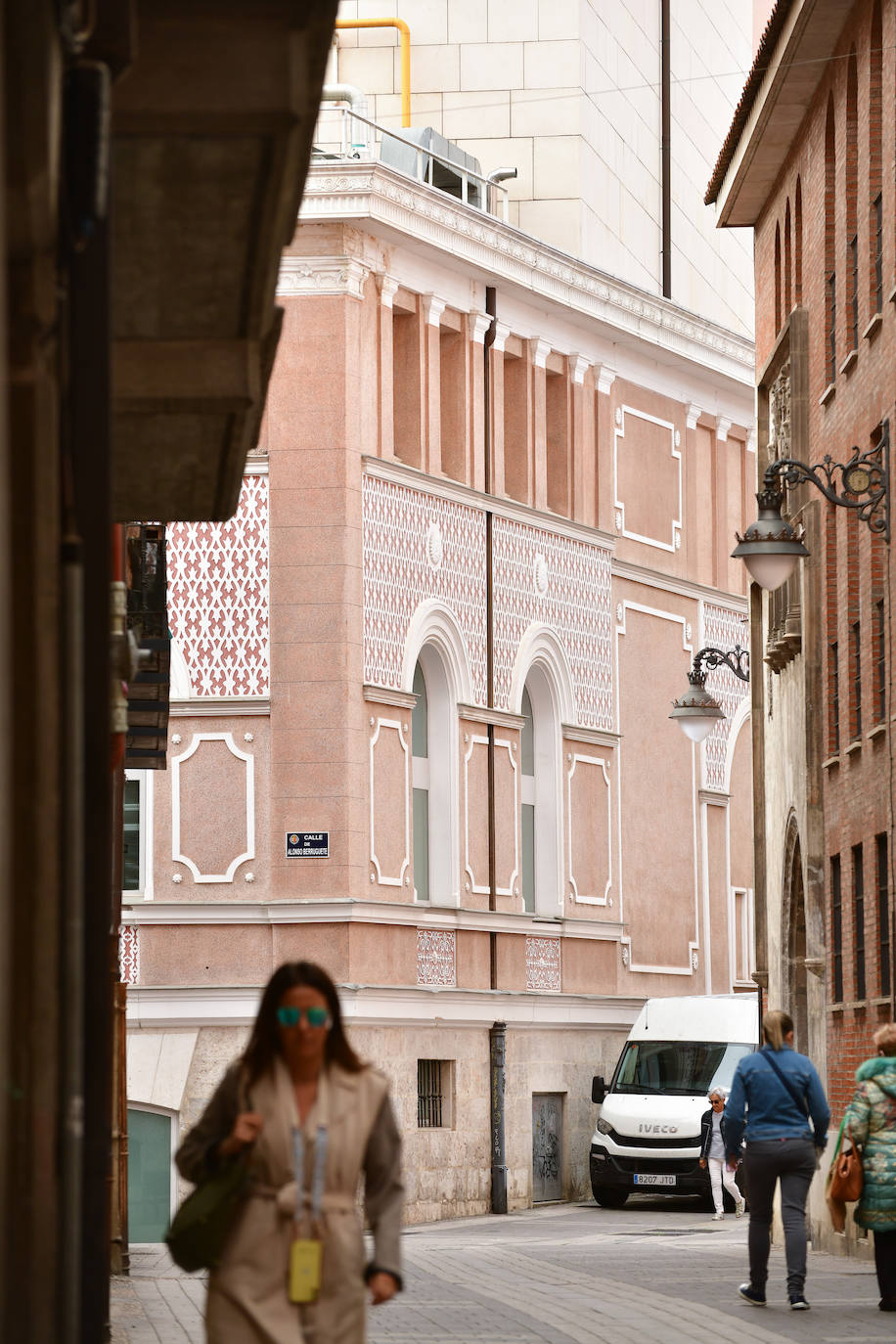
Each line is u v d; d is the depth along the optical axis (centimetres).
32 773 938
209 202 1276
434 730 5700
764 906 4788
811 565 4159
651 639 6669
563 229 6325
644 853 6594
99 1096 1027
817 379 4256
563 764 6172
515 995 5803
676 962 6731
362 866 5278
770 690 4712
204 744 5300
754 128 4525
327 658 5259
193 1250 1096
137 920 5256
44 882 956
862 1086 2561
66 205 1003
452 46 6378
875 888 3678
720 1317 2581
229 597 5309
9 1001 832
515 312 5994
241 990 5197
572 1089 6091
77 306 1036
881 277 3709
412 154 5850
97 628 1025
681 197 7050
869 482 3488
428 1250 4097
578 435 6288
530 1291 3056
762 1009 4816
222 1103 1123
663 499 6756
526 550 6016
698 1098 5503
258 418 1659
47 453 959
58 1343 970
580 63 6353
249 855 5259
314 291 5319
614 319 6312
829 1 3900
